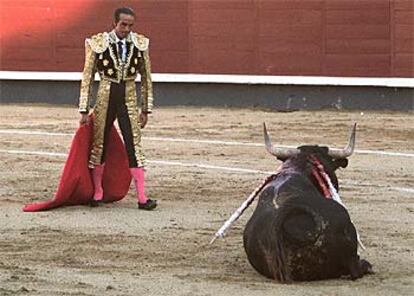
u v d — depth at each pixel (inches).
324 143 1282.0
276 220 597.3
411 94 1608.0
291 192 611.5
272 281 613.6
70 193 857.5
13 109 1690.5
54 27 1754.4
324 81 1637.6
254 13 1664.6
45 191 949.8
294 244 595.8
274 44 1657.2
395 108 1617.9
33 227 784.9
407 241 729.6
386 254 688.4
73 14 1748.3
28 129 1435.8
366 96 1627.7
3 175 1038.4
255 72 1669.5
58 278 627.2
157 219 814.5
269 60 1662.2
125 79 862.5
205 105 1696.6
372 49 1616.6
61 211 849.5
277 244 593.9
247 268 651.5
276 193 613.9
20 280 621.0
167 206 870.4
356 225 783.7
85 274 637.9
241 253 695.1
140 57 867.4
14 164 1113.4
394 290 596.1
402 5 1600.6
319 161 644.7
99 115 864.3
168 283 613.9
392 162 1119.0
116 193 881.5
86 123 865.5
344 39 1626.5
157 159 1149.7
